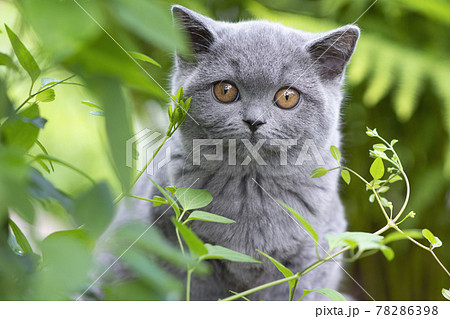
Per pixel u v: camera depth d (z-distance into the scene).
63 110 2.62
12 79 0.73
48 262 0.49
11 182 0.44
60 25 0.41
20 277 0.55
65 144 2.65
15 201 0.45
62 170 1.51
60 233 0.51
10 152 0.46
